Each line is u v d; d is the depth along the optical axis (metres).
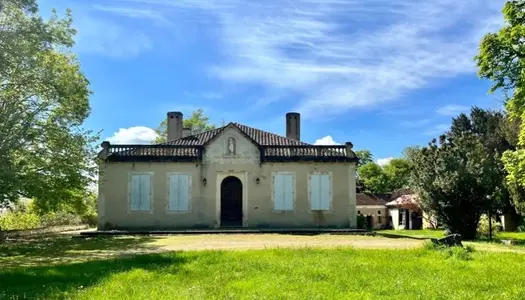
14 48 18.69
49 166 21.53
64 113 22.67
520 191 27.66
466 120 46.62
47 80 20.55
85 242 21.30
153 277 10.28
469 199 24.41
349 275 10.21
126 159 28.81
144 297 8.17
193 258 13.22
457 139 26.17
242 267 11.42
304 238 22.31
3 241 22.33
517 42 18.47
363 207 57.28
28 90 20.80
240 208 29.47
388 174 71.12
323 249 15.13
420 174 26.58
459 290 8.73
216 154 29.36
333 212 29.25
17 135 18.94
